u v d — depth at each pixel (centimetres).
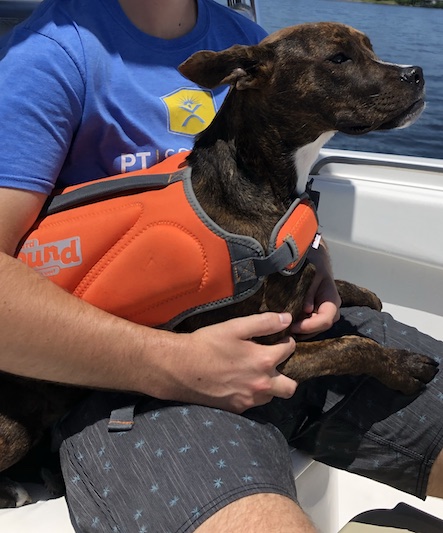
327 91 199
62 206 183
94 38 184
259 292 188
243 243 179
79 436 170
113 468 159
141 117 193
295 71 197
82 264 178
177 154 197
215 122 195
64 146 180
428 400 200
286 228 186
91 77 181
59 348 159
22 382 182
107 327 161
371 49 212
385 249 271
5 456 180
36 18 186
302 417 204
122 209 179
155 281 178
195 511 146
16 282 158
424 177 275
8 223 168
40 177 172
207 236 177
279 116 195
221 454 156
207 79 189
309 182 231
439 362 213
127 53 193
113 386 165
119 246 178
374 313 232
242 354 168
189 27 212
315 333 201
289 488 158
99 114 184
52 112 175
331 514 218
